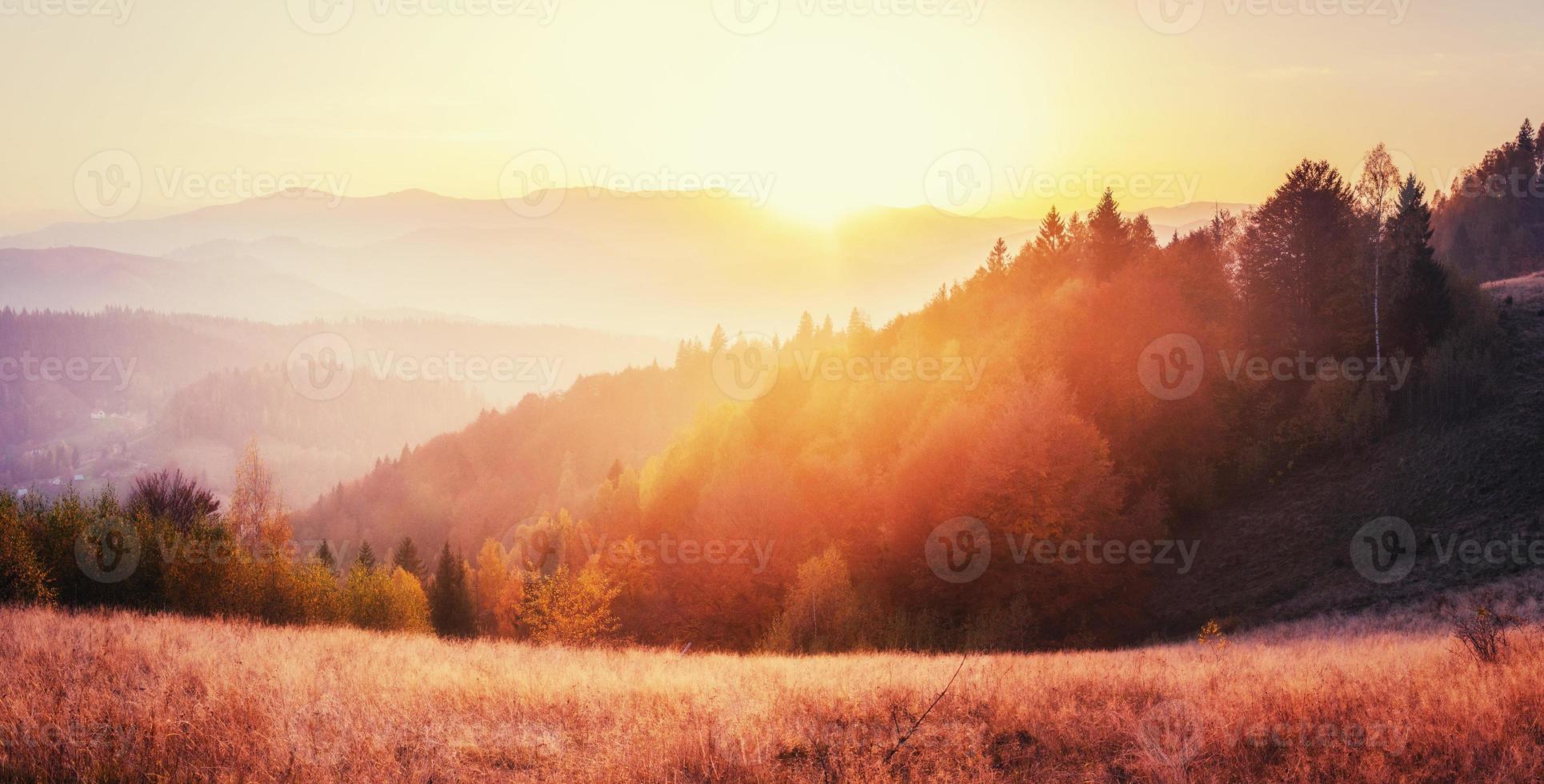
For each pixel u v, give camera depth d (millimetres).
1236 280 68812
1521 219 118562
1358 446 48094
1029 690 10812
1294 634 31297
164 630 15344
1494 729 7965
